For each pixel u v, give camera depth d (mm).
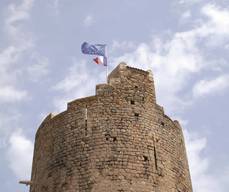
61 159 28703
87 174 27062
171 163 29172
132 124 29047
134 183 26594
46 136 31422
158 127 30016
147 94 31281
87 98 30406
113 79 31078
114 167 27000
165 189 27422
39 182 29641
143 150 28125
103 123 28938
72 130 29438
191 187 30891
